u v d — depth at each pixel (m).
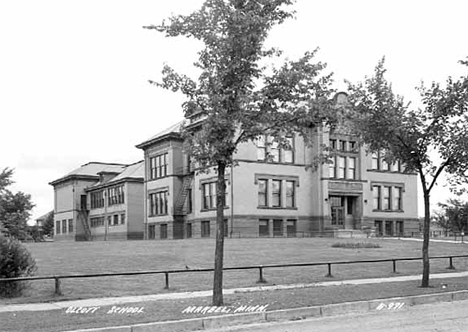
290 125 15.09
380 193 57.84
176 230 57.78
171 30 14.72
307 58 14.94
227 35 14.47
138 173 73.19
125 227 71.12
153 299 15.97
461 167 19.59
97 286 18.91
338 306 14.48
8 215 42.47
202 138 14.34
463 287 18.53
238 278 21.47
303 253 31.14
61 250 33.75
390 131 19.17
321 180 53.12
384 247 36.94
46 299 15.97
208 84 14.66
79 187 83.44
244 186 50.03
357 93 19.62
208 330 12.09
